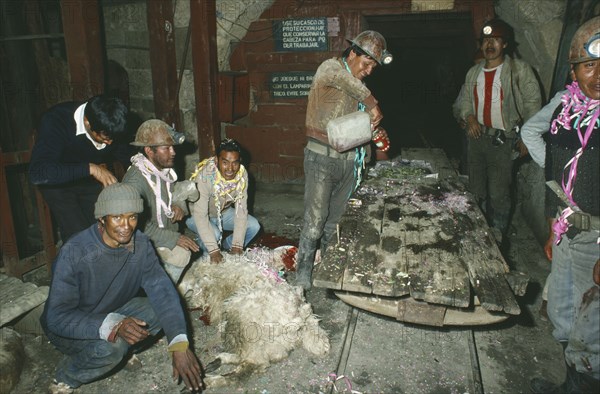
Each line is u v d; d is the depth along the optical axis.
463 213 3.06
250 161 6.16
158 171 3.17
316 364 2.81
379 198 3.36
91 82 4.01
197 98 5.28
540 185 4.40
